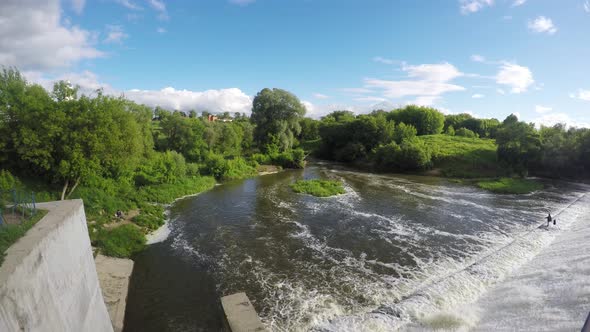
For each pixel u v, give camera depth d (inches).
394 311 559.2
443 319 532.7
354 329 513.0
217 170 1862.7
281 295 622.2
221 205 1288.1
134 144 1039.6
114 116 991.0
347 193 1509.6
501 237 922.1
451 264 750.5
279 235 944.3
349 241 896.9
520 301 558.9
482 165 2116.1
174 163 1552.7
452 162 2199.8
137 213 1080.8
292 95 2586.1
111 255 765.3
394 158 2257.6
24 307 245.3
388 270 723.4
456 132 3366.1
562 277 613.3
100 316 447.2
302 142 3796.8
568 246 789.2
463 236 932.6
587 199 1393.9
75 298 362.3
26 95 916.6
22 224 326.3
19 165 920.9
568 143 1945.1
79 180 1032.8
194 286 660.1
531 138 2102.6
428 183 1795.0
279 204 1301.7
